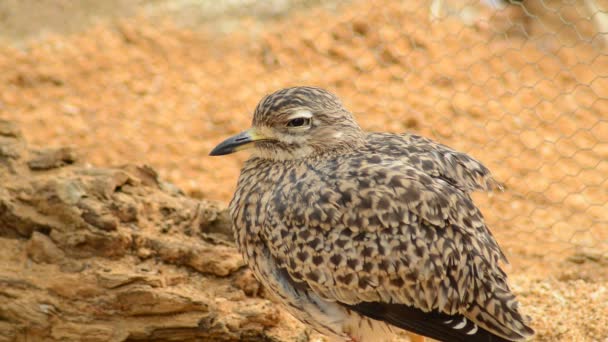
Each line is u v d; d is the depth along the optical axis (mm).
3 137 11359
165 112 18141
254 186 8625
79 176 10734
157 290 9562
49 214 10328
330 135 8633
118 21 21766
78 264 10023
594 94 17641
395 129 16641
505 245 12875
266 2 21625
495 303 7934
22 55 20188
